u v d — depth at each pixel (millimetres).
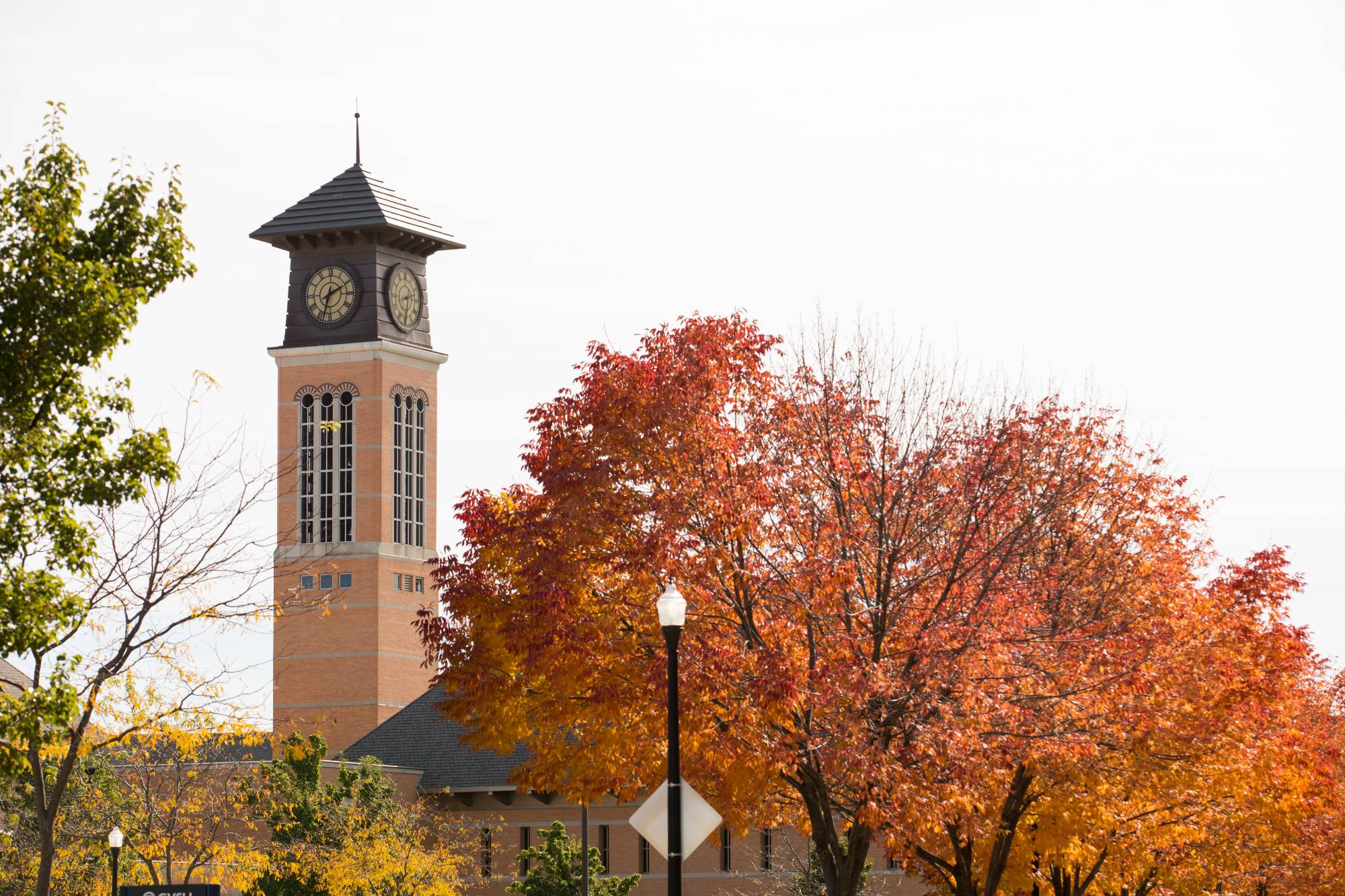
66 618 35469
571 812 127750
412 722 137500
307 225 179875
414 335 185875
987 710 45531
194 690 45656
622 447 46719
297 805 96250
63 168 36062
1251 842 61312
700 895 123812
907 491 50062
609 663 44906
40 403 36156
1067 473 53469
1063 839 53906
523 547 46562
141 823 74062
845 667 44406
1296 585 56938
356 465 178625
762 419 48750
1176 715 50844
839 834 98375
